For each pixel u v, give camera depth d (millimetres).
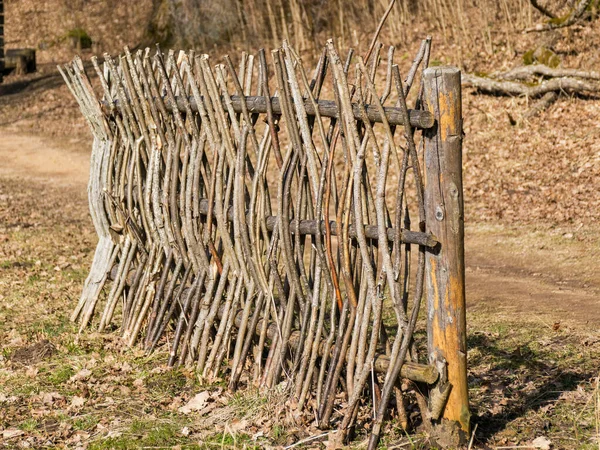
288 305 4477
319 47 20219
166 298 5320
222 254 5035
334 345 4199
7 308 6582
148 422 4391
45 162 16938
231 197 4820
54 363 5309
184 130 5039
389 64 4039
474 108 14680
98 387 4887
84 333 5910
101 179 5836
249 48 21828
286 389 4414
